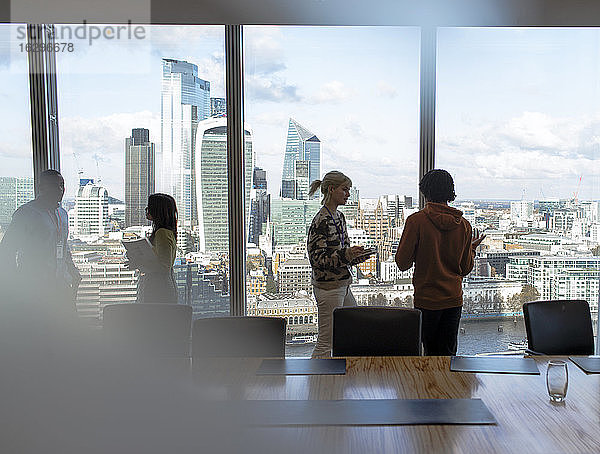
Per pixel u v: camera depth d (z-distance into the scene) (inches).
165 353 114.0
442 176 134.4
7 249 145.2
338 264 144.7
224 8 168.7
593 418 72.9
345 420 72.0
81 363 60.4
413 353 112.6
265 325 114.3
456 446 64.7
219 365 96.4
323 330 148.3
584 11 167.8
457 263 135.1
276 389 84.1
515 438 66.8
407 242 134.4
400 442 65.7
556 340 125.0
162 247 139.5
